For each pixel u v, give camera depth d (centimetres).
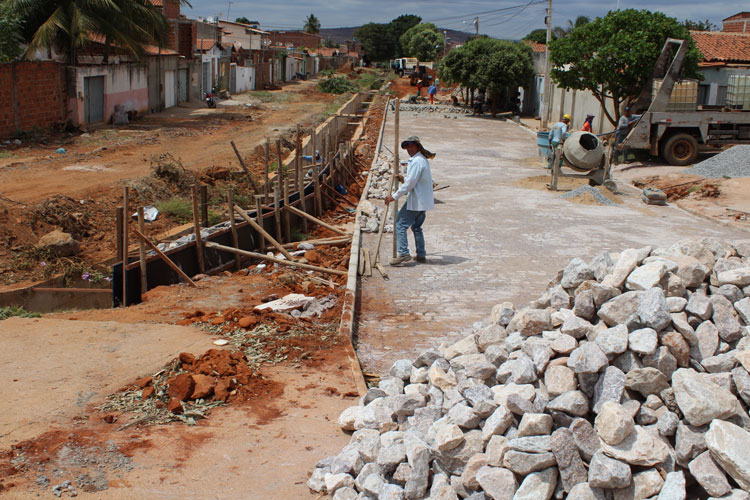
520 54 4241
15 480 440
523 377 432
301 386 607
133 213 1494
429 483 418
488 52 4294
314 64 9438
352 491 421
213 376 602
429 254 1134
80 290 1097
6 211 1305
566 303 517
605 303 451
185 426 527
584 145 1794
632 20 2402
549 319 484
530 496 365
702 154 2375
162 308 845
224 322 765
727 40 2873
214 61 4959
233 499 435
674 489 339
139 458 477
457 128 3497
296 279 999
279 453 493
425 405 484
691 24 5591
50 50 2752
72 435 501
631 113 2398
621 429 360
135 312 824
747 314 433
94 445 489
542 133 2162
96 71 2902
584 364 406
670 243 1227
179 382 572
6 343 680
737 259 518
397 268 1048
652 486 350
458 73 4344
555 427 397
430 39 10188
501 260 1093
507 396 409
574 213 1491
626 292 463
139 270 931
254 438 512
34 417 525
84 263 1252
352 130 3378
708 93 2670
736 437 341
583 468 369
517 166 2219
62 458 470
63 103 2689
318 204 1506
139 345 682
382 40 13000
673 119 2156
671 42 2212
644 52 2297
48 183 1677
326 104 4559
